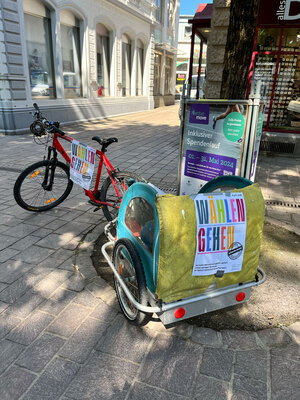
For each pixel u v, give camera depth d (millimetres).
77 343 2326
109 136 11133
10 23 9938
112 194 4109
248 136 3521
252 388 2012
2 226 4137
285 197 5312
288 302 2799
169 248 1984
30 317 2564
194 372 2117
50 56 12438
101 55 15828
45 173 4410
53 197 4711
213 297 2293
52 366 2143
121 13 16328
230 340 2385
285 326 2516
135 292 2424
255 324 2543
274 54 8234
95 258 3426
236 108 3510
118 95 17422
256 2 3598
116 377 2074
